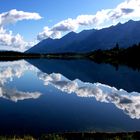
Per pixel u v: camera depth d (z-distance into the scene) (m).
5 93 41.41
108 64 128.38
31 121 24.95
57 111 29.22
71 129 22.56
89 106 32.22
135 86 52.97
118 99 37.66
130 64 124.38
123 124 24.38
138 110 30.33
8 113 27.94
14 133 21.20
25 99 36.19
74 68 106.88
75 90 46.78
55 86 52.25
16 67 108.38
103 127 23.33
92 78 70.06
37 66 119.00
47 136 17.92
